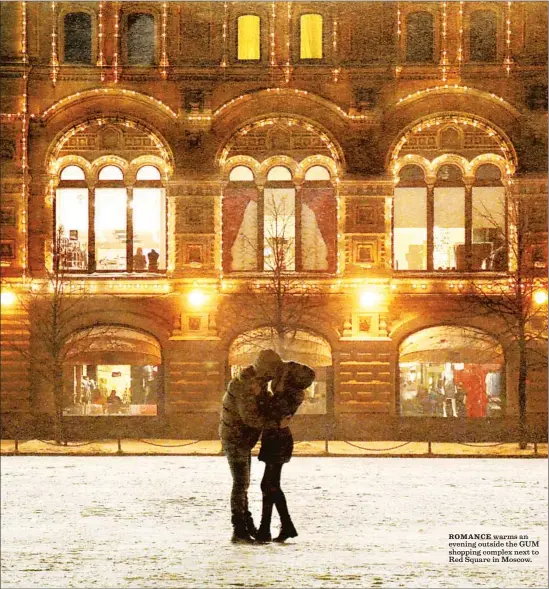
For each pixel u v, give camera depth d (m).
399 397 43.84
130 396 44.19
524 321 41.28
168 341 44.03
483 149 43.97
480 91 43.56
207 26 43.94
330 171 44.22
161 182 44.59
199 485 27.64
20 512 21.95
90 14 44.03
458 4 43.59
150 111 44.19
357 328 43.91
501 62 43.53
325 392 43.88
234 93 43.94
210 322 44.06
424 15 43.84
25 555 16.19
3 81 43.84
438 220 44.22
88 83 44.03
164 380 44.00
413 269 44.25
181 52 43.91
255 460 36.59
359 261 43.94
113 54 43.97
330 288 43.94
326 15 43.94
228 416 16.95
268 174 44.31
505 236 43.41
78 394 44.12
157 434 43.91
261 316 43.78
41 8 43.84
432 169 44.16
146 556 15.91
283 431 17.02
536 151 43.28
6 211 43.97
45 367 44.03
